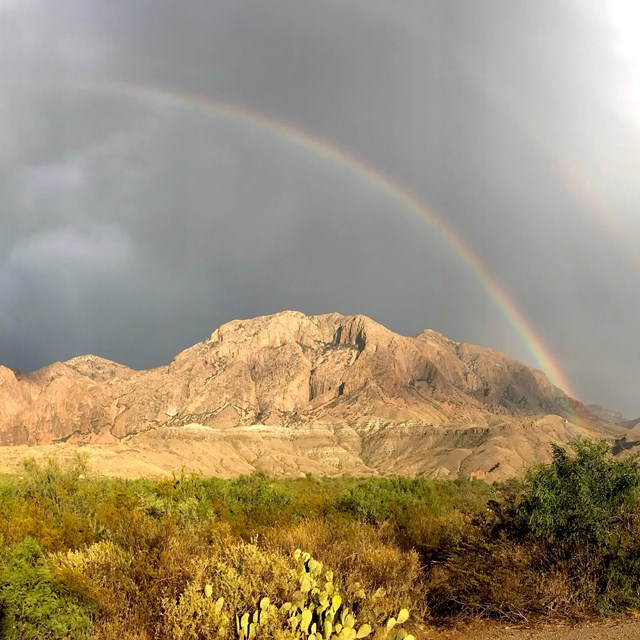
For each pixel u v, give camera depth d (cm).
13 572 762
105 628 772
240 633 671
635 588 1008
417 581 1038
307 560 753
